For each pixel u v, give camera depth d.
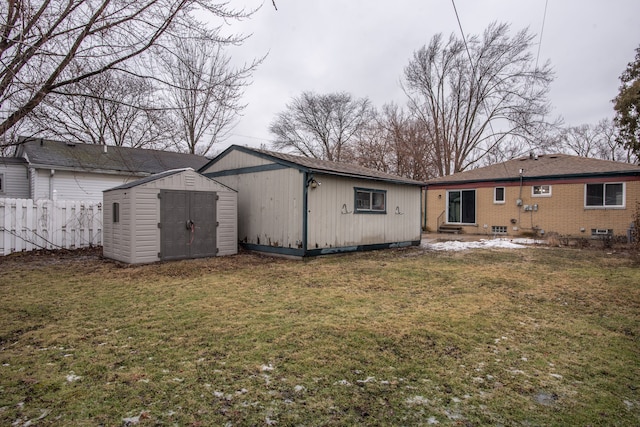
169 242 8.52
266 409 2.37
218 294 5.45
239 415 2.30
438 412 2.38
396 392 2.62
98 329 3.87
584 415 2.38
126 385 2.66
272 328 3.94
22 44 3.86
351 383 2.74
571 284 6.38
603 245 12.05
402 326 4.05
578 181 14.97
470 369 3.02
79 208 10.48
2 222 9.16
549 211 15.71
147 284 6.10
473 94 26.69
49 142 15.53
